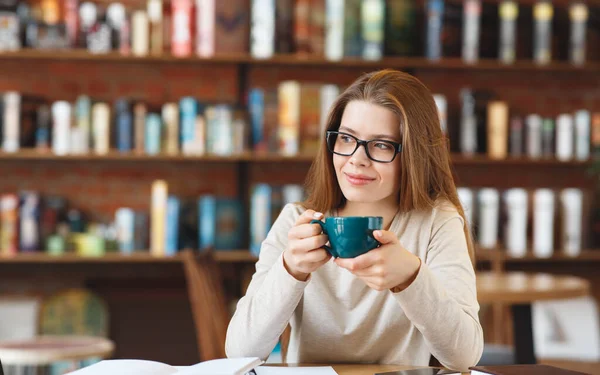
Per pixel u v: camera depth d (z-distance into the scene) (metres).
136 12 4.20
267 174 4.54
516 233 4.33
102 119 4.12
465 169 4.63
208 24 4.21
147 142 4.12
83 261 4.39
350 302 1.75
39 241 4.12
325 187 1.82
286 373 1.51
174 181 4.51
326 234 1.45
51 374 4.14
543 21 4.38
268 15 4.21
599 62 4.48
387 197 1.82
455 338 1.51
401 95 1.69
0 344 3.38
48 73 4.40
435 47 4.30
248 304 1.63
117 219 4.19
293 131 4.16
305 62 4.27
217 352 2.90
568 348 3.97
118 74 4.45
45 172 4.43
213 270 3.31
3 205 4.08
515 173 4.66
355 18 4.25
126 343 4.25
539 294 3.10
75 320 4.30
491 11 4.36
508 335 4.24
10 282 4.39
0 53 4.07
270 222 4.22
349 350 1.75
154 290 4.32
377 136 1.67
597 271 4.65
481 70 4.62
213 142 4.15
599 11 4.49
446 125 4.32
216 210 4.21
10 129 4.07
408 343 1.73
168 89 4.48
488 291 3.08
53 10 4.21
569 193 4.40
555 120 4.38
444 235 1.74
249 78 4.51
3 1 4.10
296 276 1.53
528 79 4.66
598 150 4.37
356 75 4.54
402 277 1.42
